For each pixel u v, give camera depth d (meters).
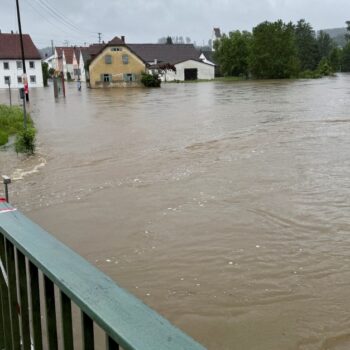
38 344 2.15
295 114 25.81
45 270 1.80
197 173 12.98
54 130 23.55
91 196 11.27
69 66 116.25
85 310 1.54
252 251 7.69
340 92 43.00
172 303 6.24
